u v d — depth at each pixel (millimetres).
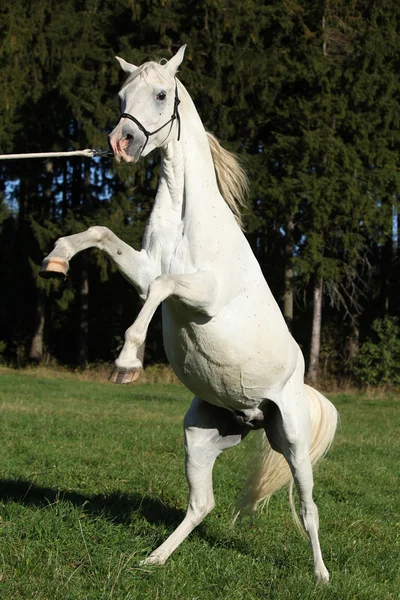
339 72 24047
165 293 3877
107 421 11844
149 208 25641
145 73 4340
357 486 7660
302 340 29219
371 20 25062
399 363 23922
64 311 32438
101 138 24422
